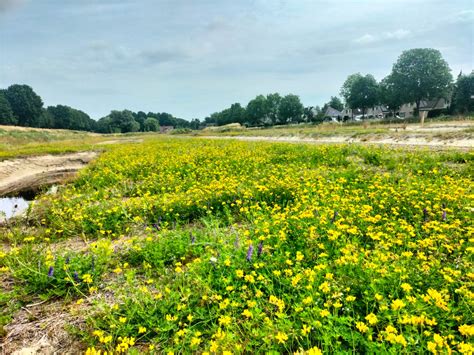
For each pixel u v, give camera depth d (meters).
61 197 9.08
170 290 3.68
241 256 4.27
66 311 3.78
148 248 4.98
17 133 54.78
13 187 14.10
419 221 5.45
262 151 15.92
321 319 3.02
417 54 59.28
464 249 4.30
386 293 3.38
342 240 4.59
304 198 6.85
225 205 7.04
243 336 3.01
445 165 10.01
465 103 56.31
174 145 24.55
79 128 125.75
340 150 14.01
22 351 3.19
